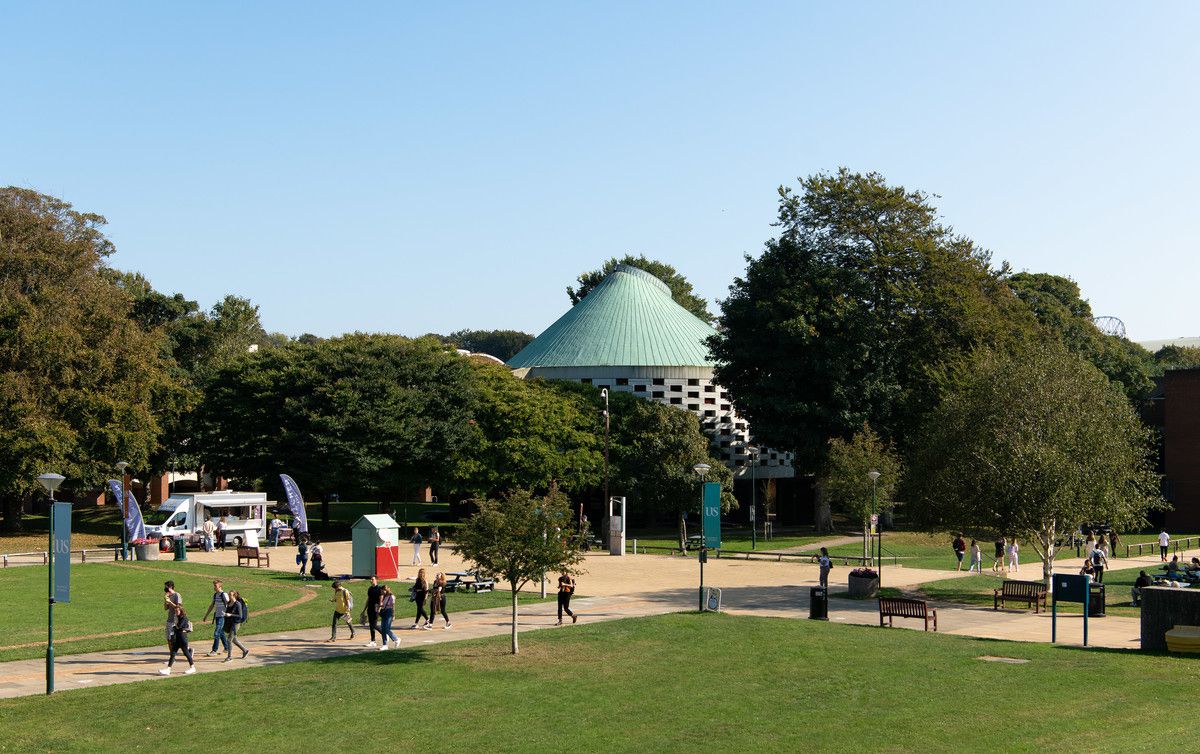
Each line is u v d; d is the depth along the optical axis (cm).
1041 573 4922
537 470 6975
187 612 3453
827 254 7325
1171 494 7606
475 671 2453
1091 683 2273
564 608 3362
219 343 9325
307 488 6769
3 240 6800
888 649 2723
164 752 1797
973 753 1714
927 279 7075
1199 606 2694
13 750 1808
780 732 1873
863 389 6794
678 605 3756
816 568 5134
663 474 7144
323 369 6812
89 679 2383
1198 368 7531
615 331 8950
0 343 6378
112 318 6956
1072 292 10756
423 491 11056
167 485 9981
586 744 1816
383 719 2005
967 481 3991
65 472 6312
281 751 1800
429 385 7025
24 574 4547
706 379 8719
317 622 3250
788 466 8994
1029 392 4031
